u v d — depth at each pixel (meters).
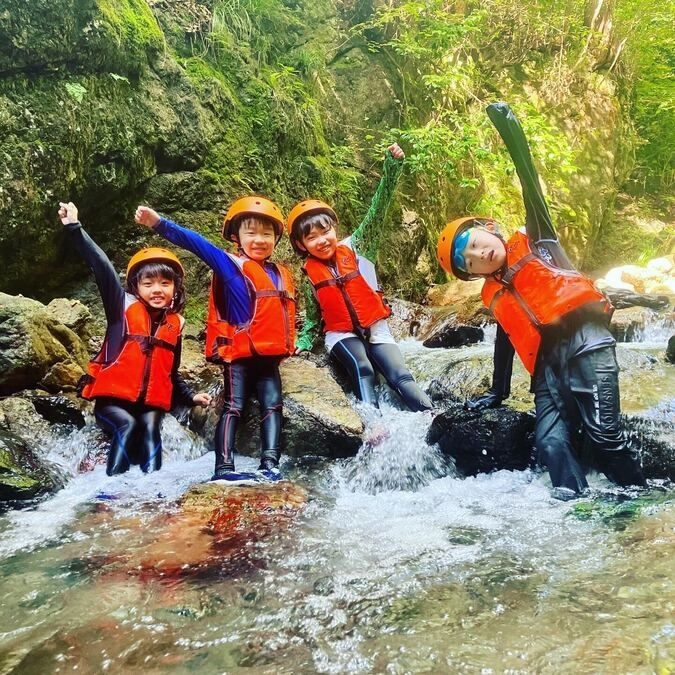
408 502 2.73
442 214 8.58
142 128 5.07
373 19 8.25
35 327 3.64
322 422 3.43
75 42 4.52
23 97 4.28
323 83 7.66
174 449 3.61
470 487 2.90
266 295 3.47
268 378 3.48
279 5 7.46
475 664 1.40
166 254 3.69
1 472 2.80
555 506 2.55
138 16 5.19
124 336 3.44
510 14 10.23
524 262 2.88
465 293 7.43
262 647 1.51
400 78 8.34
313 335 4.84
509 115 2.82
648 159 12.44
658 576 1.80
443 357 4.72
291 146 6.60
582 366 2.71
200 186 5.57
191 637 1.57
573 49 10.95
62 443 3.34
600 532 2.22
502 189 9.73
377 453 3.29
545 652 1.43
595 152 10.79
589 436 2.71
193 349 4.81
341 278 4.19
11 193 4.18
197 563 2.04
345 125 7.74
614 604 1.64
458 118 8.21
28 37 4.23
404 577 1.90
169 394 3.56
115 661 1.46
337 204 6.94
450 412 3.21
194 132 5.54
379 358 4.14
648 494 2.63
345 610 1.69
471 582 1.84
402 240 7.66
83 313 4.40
